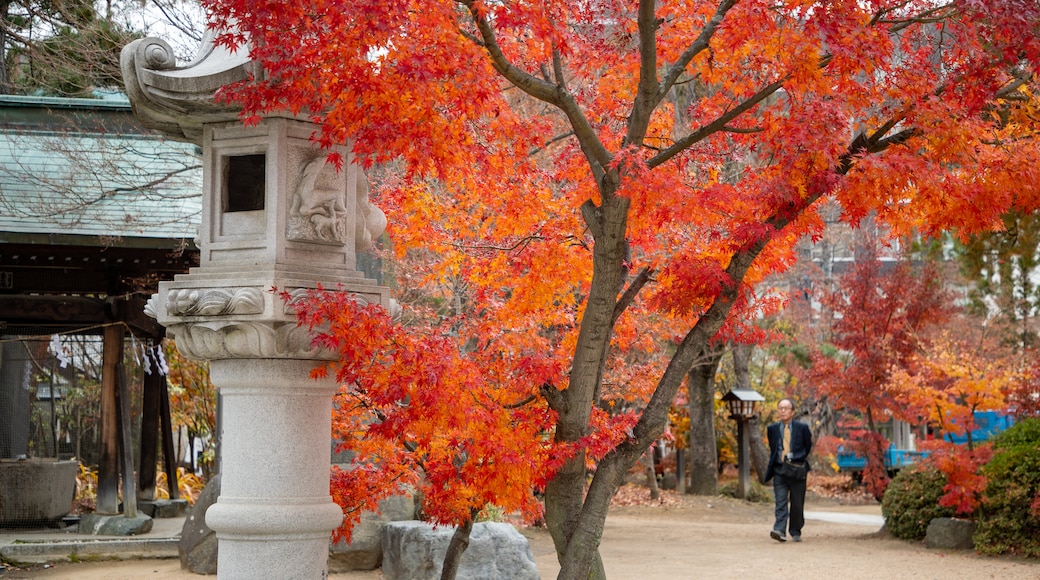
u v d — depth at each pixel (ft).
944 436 46.68
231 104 15.61
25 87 58.80
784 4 15.48
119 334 40.88
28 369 42.19
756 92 17.52
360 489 18.75
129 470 40.22
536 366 16.11
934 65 16.72
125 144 43.57
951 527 42.24
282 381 15.75
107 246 38.52
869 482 58.75
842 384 56.54
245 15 13.76
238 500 15.80
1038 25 14.82
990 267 51.93
